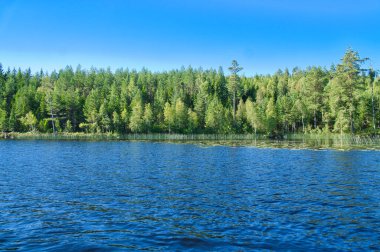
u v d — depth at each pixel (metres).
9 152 58.56
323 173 32.06
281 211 18.09
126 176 30.67
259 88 170.88
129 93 153.12
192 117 124.44
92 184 26.48
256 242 13.35
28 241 13.59
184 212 17.95
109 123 124.44
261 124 109.62
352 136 81.31
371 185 25.45
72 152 58.91
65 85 160.50
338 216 17.08
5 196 22.02
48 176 30.69
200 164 40.09
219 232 14.60
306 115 111.06
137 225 15.67
